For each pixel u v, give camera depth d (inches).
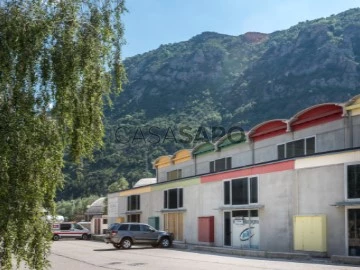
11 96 387.5
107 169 3713.1
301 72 4151.1
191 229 1491.1
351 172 948.6
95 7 427.5
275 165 1138.7
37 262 386.9
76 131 407.5
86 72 406.9
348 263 860.6
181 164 1887.3
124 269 780.0
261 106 4055.1
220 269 759.1
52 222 403.5
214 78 4852.4
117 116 4409.5
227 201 1309.1
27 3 399.5
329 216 984.9
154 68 4963.1
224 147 1611.7
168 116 4279.0
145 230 1389.0
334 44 4220.0
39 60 392.2
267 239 1142.3
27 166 372.8
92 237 2156.7
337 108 1145.4
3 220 362.9
